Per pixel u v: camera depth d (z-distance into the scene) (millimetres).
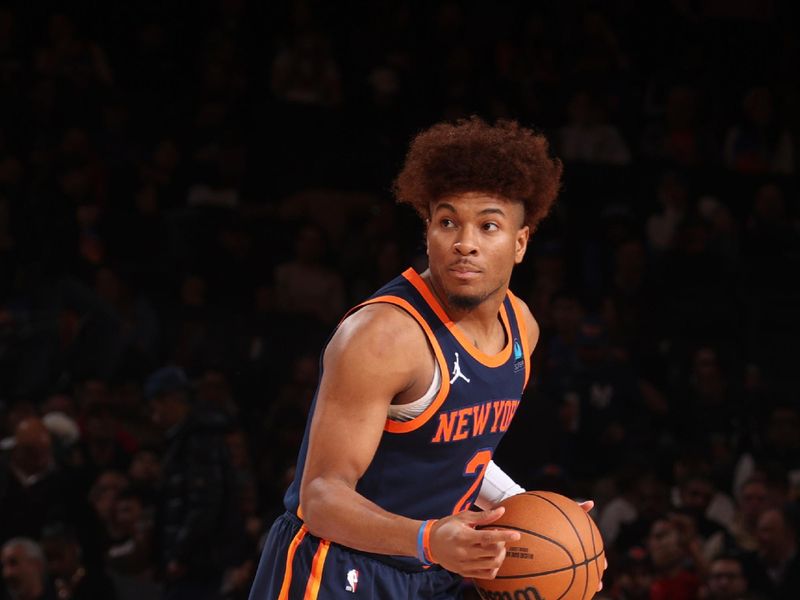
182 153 21422
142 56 23078
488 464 6383
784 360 21156
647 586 12812
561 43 26438
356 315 5574
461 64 24594
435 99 24281
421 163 5570
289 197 22156
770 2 29984
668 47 27547
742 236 22547
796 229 22859
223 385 15188
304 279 19609
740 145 25344
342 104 23953
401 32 25172
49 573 12688
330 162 22609
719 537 14055
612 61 26172
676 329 20891
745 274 21797
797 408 19281
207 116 21828
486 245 5461
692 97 25188
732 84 27109
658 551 13016
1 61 21078
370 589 5805
